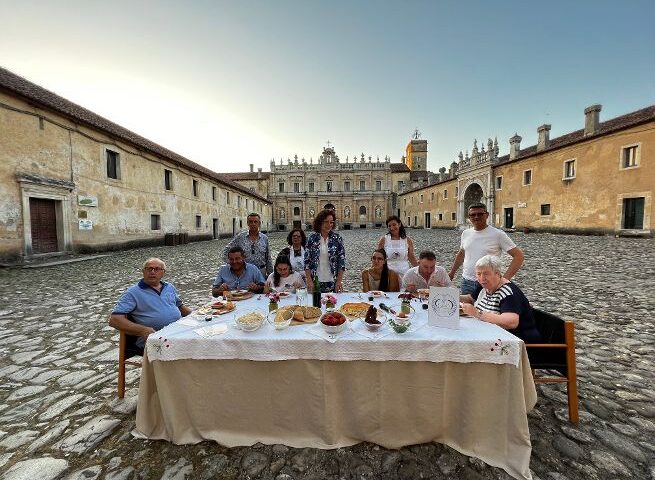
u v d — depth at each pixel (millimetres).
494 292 2881
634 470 2035
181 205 22547
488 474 2059
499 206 28172
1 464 2174
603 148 18969
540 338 2639
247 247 5000
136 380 3336
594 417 2574
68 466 2152
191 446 2354
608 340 4082
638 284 6992
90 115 15945
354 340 2270
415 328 2504
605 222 18953
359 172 59438
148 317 3131
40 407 2861
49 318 5391
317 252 4410
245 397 2398
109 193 15531
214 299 3580
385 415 2318
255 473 2084
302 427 2387
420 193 46062
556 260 10750
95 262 12234
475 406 2244
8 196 11000
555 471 2047
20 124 11430
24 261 11320
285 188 60000
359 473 2072
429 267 3910
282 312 2723
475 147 31094
